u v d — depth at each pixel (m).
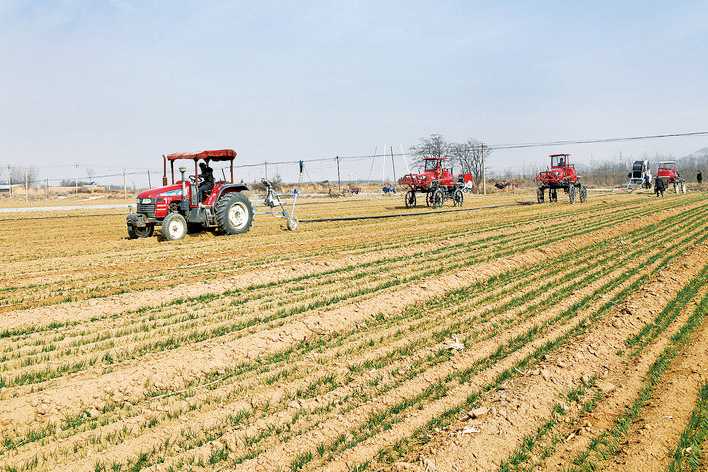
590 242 17.19
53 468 4.82
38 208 37.75
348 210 32.28
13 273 12.76
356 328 8.77
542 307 9.84
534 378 6.62
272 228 21.95
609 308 9.73
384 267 13.10
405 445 5.21
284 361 7.31
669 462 5.00
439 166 33.06
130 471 4.79
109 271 12.91
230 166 19.78
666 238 17.83
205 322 8.71
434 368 7.05
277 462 4.90
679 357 7.51
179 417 5.76
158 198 18.41
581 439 5.39
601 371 7.06
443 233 19.55
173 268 13.23
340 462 4.91
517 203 37.06
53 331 8.30
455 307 9.95
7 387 6.34
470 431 5.35
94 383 6.38
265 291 10.75
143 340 7.89
